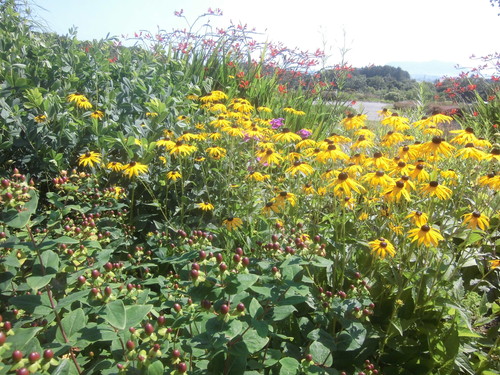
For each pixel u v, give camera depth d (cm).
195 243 213
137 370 151
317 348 192
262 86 671
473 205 338
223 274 161
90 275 172
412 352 236
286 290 178
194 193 346
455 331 230
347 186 257
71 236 213
